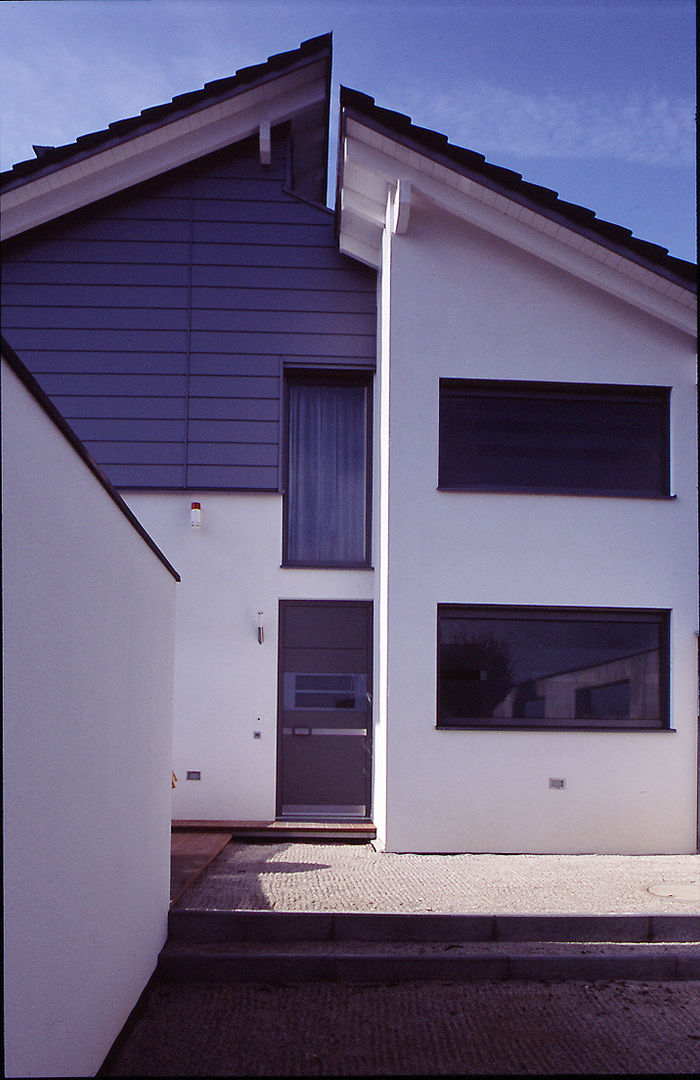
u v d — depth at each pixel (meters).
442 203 8.05
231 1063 3.62
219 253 9.06
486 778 7.80
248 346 8.98
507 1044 3.88
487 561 8.11
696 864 7.10
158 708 4.66
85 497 2.98
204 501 8.78
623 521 8.26
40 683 2.48
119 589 3.58
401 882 6.10
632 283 8.23
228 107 8.55
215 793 8.41
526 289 8.37
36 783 2.44
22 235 8.95
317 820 8.45
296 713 8.61
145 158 8.62
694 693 8.11
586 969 4.74
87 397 8.84
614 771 7.89
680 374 8.39
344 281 9.13
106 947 3.38
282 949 4.85
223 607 8.66
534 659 8.22
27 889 2.36
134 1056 3.64
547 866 6.91
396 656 7.92
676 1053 3.80
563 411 8.53
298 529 9.02
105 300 8.95
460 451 8.40
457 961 4.73
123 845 3.72
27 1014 2.35
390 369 8.21
